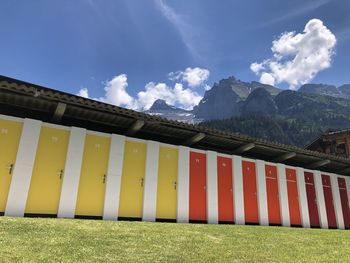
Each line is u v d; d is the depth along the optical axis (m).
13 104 11.59
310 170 19.62
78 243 6.61
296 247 8.74
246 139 15.61
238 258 6.74
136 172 13.15
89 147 12.33
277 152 17.89
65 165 11.54
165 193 13.67
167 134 14.85
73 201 11.35
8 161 10.58
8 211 10.09
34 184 10.85
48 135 11.56
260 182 16.80
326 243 10.07
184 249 7.09
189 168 14.67
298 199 18.22
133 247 6.79
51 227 7.89
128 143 13.32
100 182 12.20
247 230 11.52
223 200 15.25
